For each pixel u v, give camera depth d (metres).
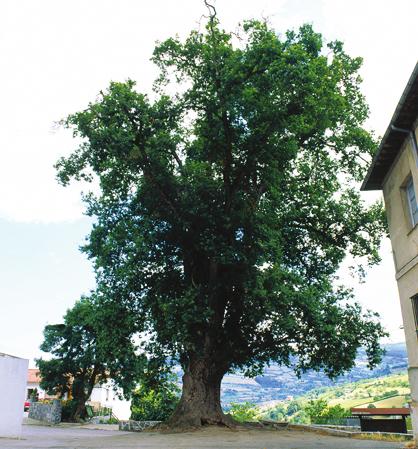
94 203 21.88
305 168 24.42
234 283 20.53
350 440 16.16
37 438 16.84
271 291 19.05
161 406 36.19
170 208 20.50
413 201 14.72
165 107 18.92
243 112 19.06
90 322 23.02
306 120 19.89
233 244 19.67
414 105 13.23
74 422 39.00
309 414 30.64
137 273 20.23
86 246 21.75
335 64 21.05
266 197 22.92
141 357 21.47
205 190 20.20
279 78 17.78
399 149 15.16
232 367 22.58
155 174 19.88
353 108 23.61
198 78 19.50
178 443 14.67
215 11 19.55
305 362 22.09
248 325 21.33
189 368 20.70
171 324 18.56
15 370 16.86
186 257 21.28
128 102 18.02
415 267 13.88
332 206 24.16
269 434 18.31
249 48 18.86
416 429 12.47
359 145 23.19
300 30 19.86
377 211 24.36
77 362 38.59
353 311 22.38
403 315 14.83
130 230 20.06
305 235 25.28
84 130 18.39
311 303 19.70
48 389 40.28
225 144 20.45
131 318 20.30
